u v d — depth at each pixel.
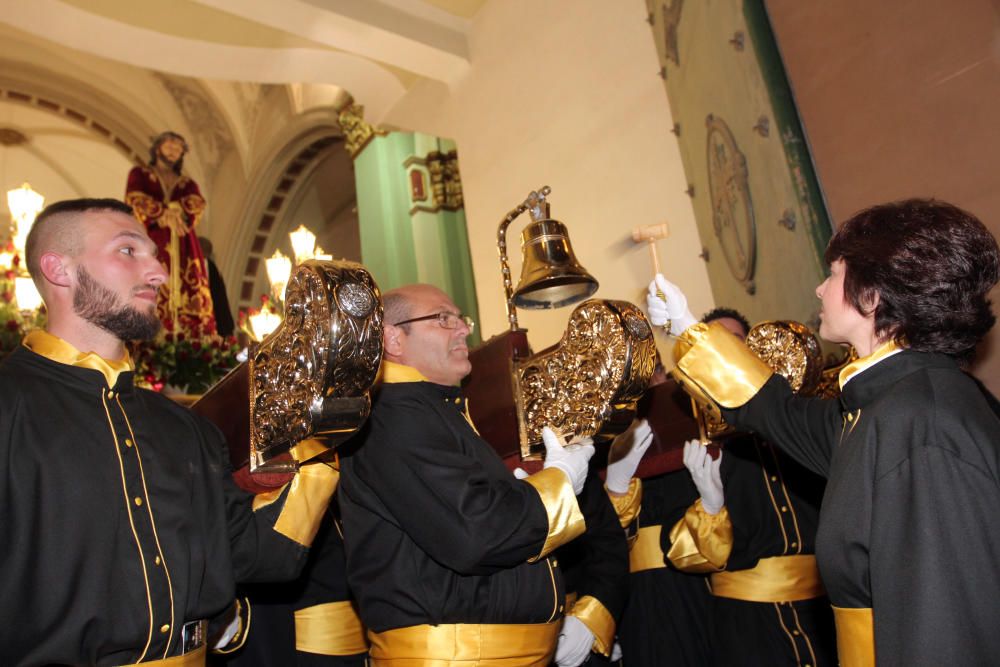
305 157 12.83
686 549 2.67
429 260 8.98
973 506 1.27
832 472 1.58
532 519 1.80
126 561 1.59
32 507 1.52
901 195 2.88
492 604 1.86
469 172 7.17
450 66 7.37
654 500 3.01
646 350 2.04
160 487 1.71
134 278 1.80
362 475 1.95
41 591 1.48
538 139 6.42
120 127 14.27
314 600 2.55
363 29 6.89
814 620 2.51
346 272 1.61
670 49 5.02
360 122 9.86
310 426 1.59
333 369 1.56
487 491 1.80
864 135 3.04
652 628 2.89
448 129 7.46
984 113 2.61
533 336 6.42
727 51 3.96
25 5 6.55
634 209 5.46
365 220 9.55
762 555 2.55
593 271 5.72
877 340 1.58
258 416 1.81
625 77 5.66
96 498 1.60
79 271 1.77
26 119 14.11
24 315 4.61
